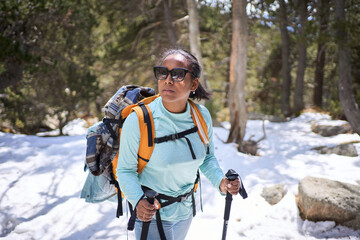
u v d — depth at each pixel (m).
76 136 7.02
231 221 3.46
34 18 8.32
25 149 5.79
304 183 3.71
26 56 7.45
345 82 7.71
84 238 3.15
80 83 9.84
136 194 1.51
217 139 7.59
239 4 6.87
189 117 1.74
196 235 3.18
